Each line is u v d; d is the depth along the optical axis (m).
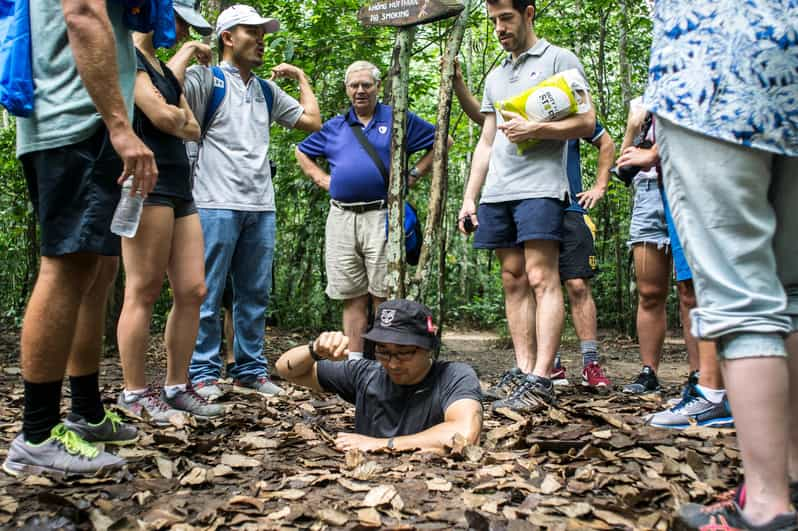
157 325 8.59
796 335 1.87
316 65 7.86
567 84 3.85
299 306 9.63
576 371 6.79
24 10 2.31
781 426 1.67
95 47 2.14
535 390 3.79
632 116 4.49
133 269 3.17
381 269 4.78
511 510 2.03
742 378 1.69
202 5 6.45
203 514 1.99
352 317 5.03
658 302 4.61
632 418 3.30
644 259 4.55
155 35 2.64
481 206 4.38
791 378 1.87
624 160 3.41
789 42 1.66
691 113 1.74
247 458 2.58
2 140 7.34
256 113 4.38
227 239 4.17
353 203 4.81
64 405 3.63
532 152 4.04
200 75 4.16
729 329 1.70
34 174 2.43
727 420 3.15
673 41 1.80
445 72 4.22
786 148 1.68
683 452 2.61
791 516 1.66
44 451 2.34
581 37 11.34
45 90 2.28
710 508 1.81
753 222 1.72
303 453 2.71
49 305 2.30
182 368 3.46
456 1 4.07
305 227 9.46
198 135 3.35
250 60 4.39
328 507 2.08
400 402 2.90
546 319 3.94
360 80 4.94
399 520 1.98
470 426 2.69
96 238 2.27
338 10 7.54
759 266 1.73
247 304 4.33
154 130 3.12
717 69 1.71
